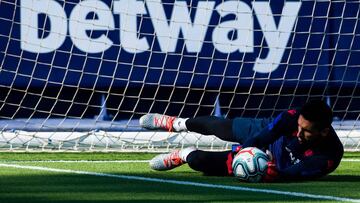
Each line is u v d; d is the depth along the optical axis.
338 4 32.69
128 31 31.77
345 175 23.09
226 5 32.06
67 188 19.72
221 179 21.70
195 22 31.95
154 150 31.50
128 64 31.88
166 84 32.09
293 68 32.59
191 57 32.06
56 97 31.92
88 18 31.58
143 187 19.98
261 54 32.38
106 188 19.73
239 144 24.34
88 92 32.12
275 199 17.89
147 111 32.28
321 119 20.03
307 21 32.50
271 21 32.28
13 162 26.50
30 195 18.28
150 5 31.80
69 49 31.58
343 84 33.03
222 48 32.16
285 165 21.03
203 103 32.59
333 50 32.72
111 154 30.05
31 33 31.33
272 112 32.94
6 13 31.03
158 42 31.92
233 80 32.34
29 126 32.03
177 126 25.42
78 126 32.16
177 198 17.95
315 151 20.84
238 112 32.78
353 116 33.41
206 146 31.88
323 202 17.52
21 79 31.47
